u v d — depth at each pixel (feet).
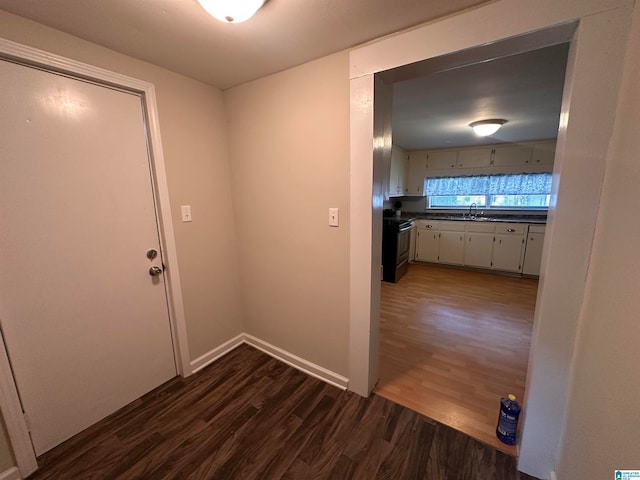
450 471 4.24
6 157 3.93
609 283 2.89
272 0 3.53
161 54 4.94
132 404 5.62
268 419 5.23
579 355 3.47
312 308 6.29
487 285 12.57
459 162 15.80
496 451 4.55
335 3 3.62
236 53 4.92
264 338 7.45
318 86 5.24
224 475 4.23
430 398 5.74
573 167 3.30
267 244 6.77
